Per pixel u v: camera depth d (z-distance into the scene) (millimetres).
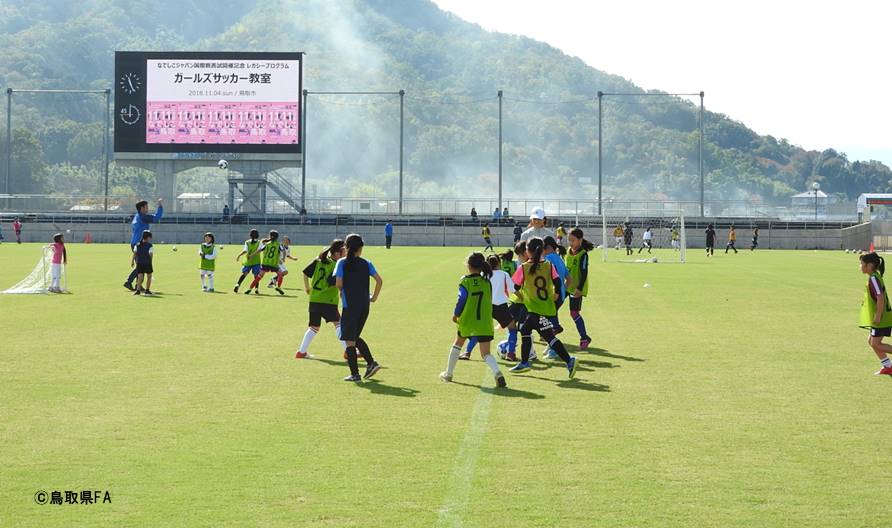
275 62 77500
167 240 77938
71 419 11133
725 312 24078
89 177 170000
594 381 13945
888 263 51625
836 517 7805
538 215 18000
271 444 10000
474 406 12047
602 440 10266
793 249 81125
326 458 9461
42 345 17328
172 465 9180
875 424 11133
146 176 174125
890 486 8656
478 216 85188
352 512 7844
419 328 20172
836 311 24391
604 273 41750
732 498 8273
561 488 8523
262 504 8031
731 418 11414
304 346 16047
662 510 7945
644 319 22422
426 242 81062
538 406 12062
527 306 14430
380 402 12266
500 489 8477
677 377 14297
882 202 106375
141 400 12281
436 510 7902
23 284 31859
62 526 7516
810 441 10289
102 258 49812
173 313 23109
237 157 77938
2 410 11602
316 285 16000
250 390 13039
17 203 83562
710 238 65375
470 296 13430
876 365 15539
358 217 81250
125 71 77188
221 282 33594
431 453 9672
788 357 16375
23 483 8586
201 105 77500
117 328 19969
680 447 9984
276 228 79000
